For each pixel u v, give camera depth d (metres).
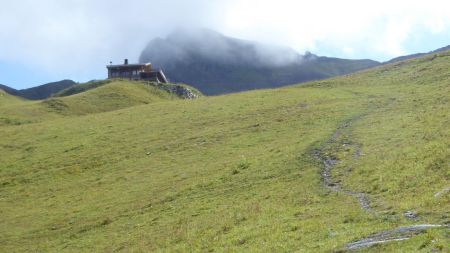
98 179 57.28
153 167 57.81
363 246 20.39
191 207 39.47
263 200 35.59
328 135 53.91
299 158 46.41
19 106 121.12
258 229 28.03
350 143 48.22
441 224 21.36
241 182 43.50
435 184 28.61
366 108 67.81
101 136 76.88
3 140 79.50
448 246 18.08
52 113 117.62
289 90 101.00
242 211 33.62
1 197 56.00
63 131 83.00
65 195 53.50
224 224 31.31
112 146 70.50
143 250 31.23
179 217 37.41
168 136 71.94
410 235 20.50
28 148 74.12
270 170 44.81
